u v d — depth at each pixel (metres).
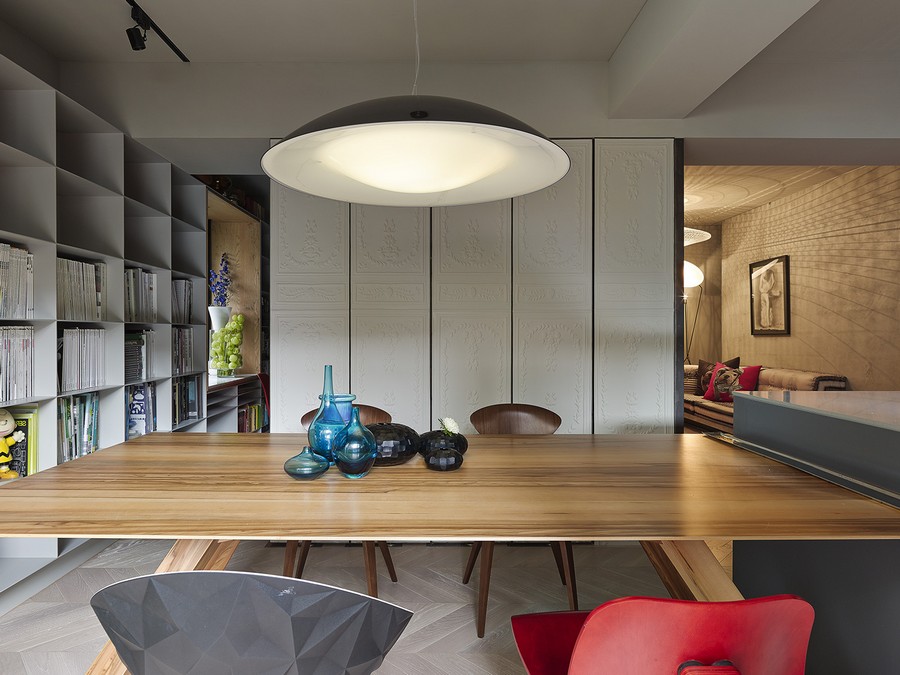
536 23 3.19
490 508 1.49
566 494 1.63
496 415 2.92
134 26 3.21
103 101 3.65
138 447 2.24
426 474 1.86
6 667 2.02
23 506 1.48
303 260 3.69
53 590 2.64
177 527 1.34
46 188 2.70
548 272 3.67
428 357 3.68
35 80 2.59
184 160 4.13
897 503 1.52
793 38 3.33
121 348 3.30
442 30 3.27
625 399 3.68
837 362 6.12
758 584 2.15
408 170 1.61
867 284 5.66
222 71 3.66
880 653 1.55
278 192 3.69
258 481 1.75
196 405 4.33
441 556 3.08
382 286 3.69
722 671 0.95
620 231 3.66
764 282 7.44
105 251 3.31
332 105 3.65
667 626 0.96
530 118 3.65
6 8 3.04
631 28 3.20
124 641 0.98
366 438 1.80
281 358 3.70
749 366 7.66
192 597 0.90
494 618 2.39
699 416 7.16
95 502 1.52
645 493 1.64
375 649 1.03
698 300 8.84
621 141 3.64
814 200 6.48
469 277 3.68
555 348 3.68
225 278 5.59
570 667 1.00
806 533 1.31
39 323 2.71
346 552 3.13
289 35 3.32
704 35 2.56
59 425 2.88
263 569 2.88
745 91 3.64
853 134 3.63
